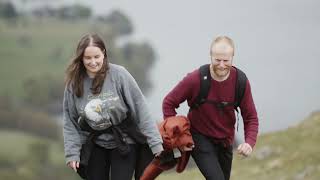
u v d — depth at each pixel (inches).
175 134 719.7
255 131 725.9
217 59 696.4
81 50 663.1
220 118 728.3
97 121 678.5
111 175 697.6
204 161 732.0
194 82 719.1
